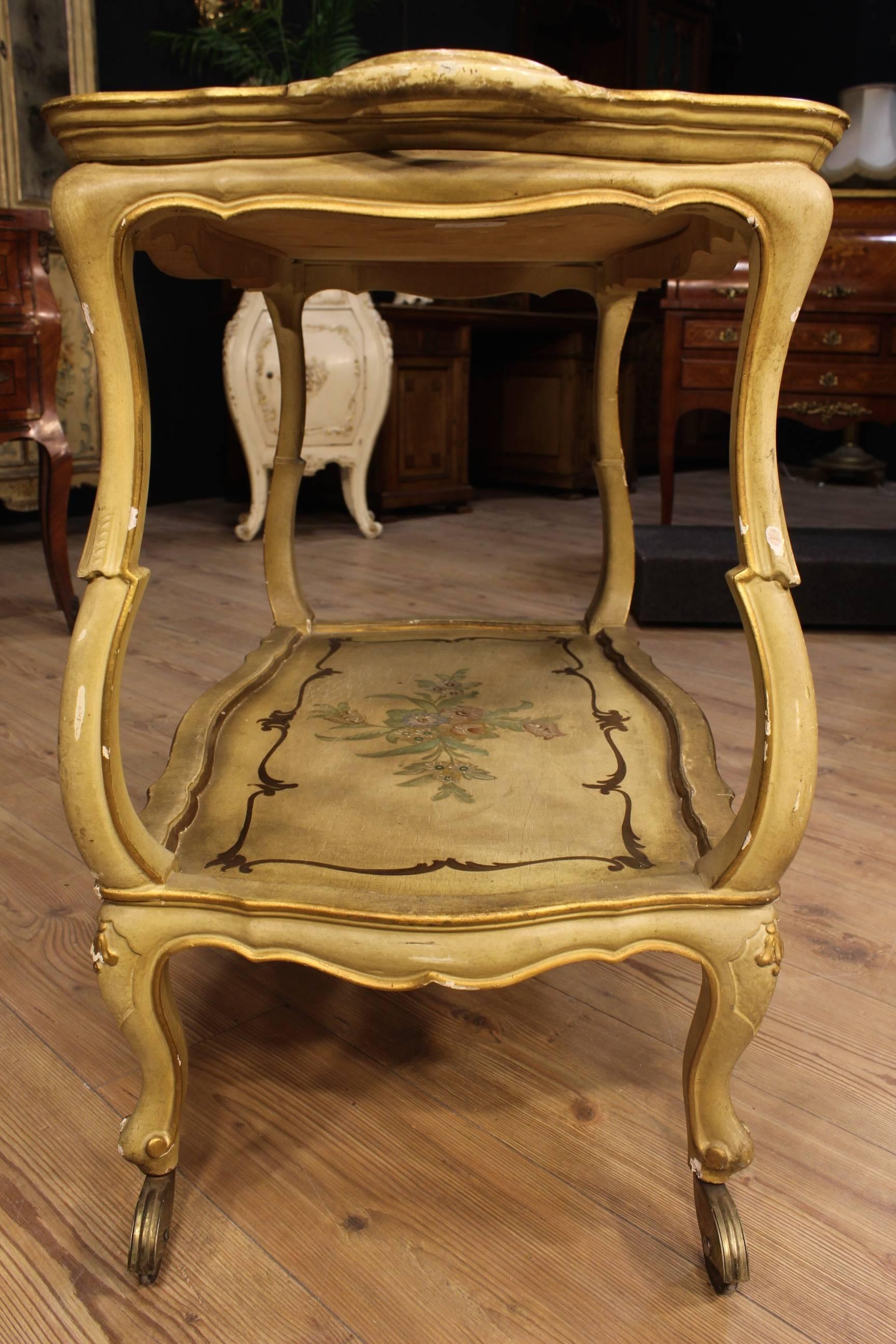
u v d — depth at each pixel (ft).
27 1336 2.59
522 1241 2.87
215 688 4.05
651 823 3.05
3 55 11.99
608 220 3.10
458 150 2.26
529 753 3.57
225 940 2.62
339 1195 3.02
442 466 14.32
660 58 17.78
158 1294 2.70
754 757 2.58
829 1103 3.41
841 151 12.93
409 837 2.96
